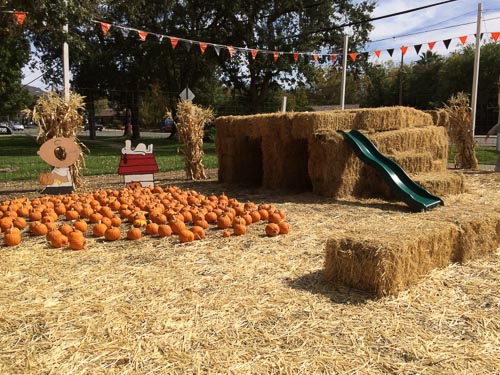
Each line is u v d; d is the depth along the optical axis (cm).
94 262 422
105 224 546
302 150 880
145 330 279
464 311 311
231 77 2620
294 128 801
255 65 2328
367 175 795
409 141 855
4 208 632
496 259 432
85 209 625
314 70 2480
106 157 1777
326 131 759
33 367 239
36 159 1695
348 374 233
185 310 308
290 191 856
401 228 389
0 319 295
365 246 339
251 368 238
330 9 2300
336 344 263
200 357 248
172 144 2606
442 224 404
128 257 438
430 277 372
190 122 1095
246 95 2694
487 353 254
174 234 530
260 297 331
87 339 268
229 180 1009
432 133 906
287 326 285
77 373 233
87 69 2944
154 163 858
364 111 817
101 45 2670
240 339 268
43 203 678
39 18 830
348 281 351
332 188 766
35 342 266
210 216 589
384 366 241
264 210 614
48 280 372
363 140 777
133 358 247
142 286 355
